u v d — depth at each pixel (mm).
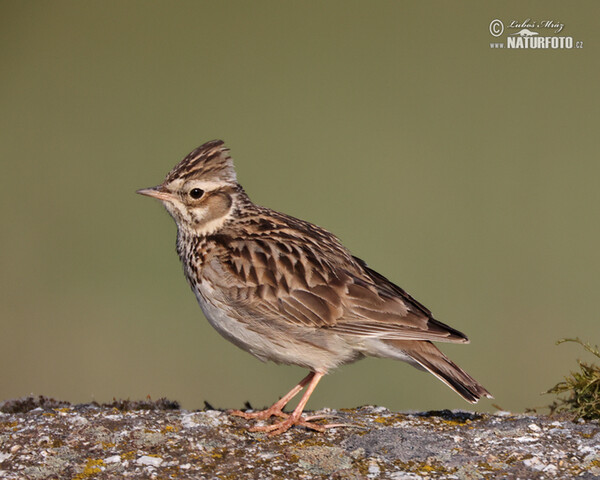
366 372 17812
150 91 33750
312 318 8508
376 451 7289
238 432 7773
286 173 26797
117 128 30656
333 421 8102
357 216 23969
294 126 30547
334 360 8609
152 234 23938
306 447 7379
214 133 30109
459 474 6852
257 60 36312
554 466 6941
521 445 7301
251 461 7168
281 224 9211
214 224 9133
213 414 8094
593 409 7930
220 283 8719
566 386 8133
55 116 31422
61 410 8227
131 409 8852
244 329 8727
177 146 29234
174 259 22859
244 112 32094
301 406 8195
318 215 24000
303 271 8648
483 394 7895
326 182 26188
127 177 27125
